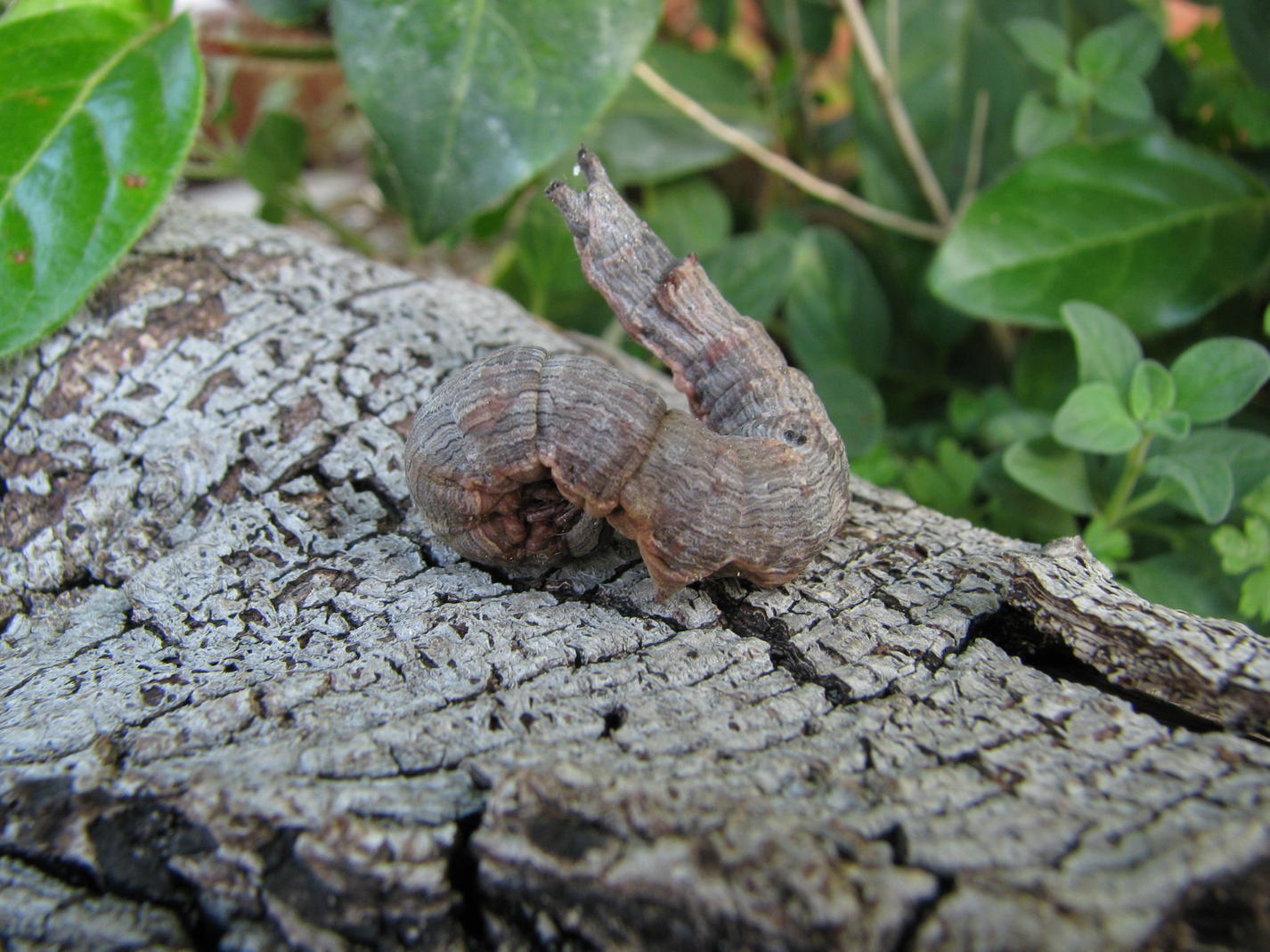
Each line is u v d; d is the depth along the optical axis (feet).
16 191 0.32
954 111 0.49
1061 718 0.23
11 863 0.22
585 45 0.37
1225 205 0.38
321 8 0.47
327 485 0.31
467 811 0.21
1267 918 0.19
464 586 0.28
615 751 0.22
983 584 0.27
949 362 0.50
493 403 0.25
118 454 0.32
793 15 0.55
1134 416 0.31
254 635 0.27
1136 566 0.33
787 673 0.25
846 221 0.57
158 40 0.34
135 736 0.24
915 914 0.19
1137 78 0.39
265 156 0.50
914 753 0.22
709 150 0.51
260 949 0.20
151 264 0.35
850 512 0.31
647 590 0.28
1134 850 0.20
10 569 0.30
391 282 0.38
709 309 0.28
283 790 0.21
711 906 0.19
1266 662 0.23
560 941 0.20
